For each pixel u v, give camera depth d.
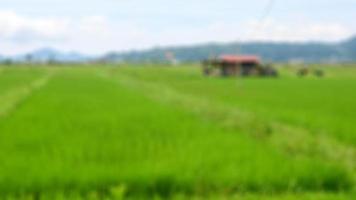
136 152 11.23
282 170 9.14
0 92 35.66
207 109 23.38
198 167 9.30
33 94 33.03
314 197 7.98
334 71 102.12
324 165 9.48
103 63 177.25
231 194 8.49
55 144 12.38
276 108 24.50
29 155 10.80
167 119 18.20
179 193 8.49
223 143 12.41
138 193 8.51
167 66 134.00
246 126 17.17
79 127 15.85
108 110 21.84
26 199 7.93
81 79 59.53
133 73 80.44
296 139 14.32
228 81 58.78
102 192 8.44
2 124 16.55
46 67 124.38
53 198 7.90
